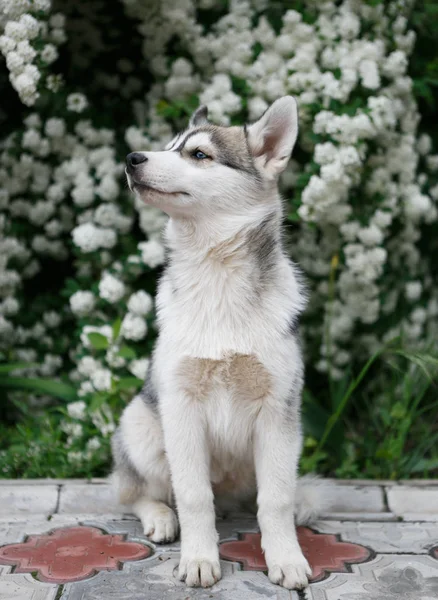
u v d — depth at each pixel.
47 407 2.02
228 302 1.45
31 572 1.43
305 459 1.78
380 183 1.96
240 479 1.56
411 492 1.66
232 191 1.46
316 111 1.88
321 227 2.00
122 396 1.86
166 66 2.01
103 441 1.77
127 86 2.12
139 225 2.06
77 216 2.05
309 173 1.86
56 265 2.17
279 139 1.49
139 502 1.59
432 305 2.14
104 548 1.50
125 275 1.96
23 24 1.73
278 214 1.49
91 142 2.02
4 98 2.07
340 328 2.02
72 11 2.08
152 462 1.55
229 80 1.92
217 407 1.46
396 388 1.98
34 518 1.61
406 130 2.00
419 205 1.98
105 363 1.90
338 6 2.00
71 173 2.00
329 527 1.58
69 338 2.10
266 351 1.43
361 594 1.38
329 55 1.89
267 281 1.46
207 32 2.01
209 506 1.44
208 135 1.48
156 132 1.98
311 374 2.13
